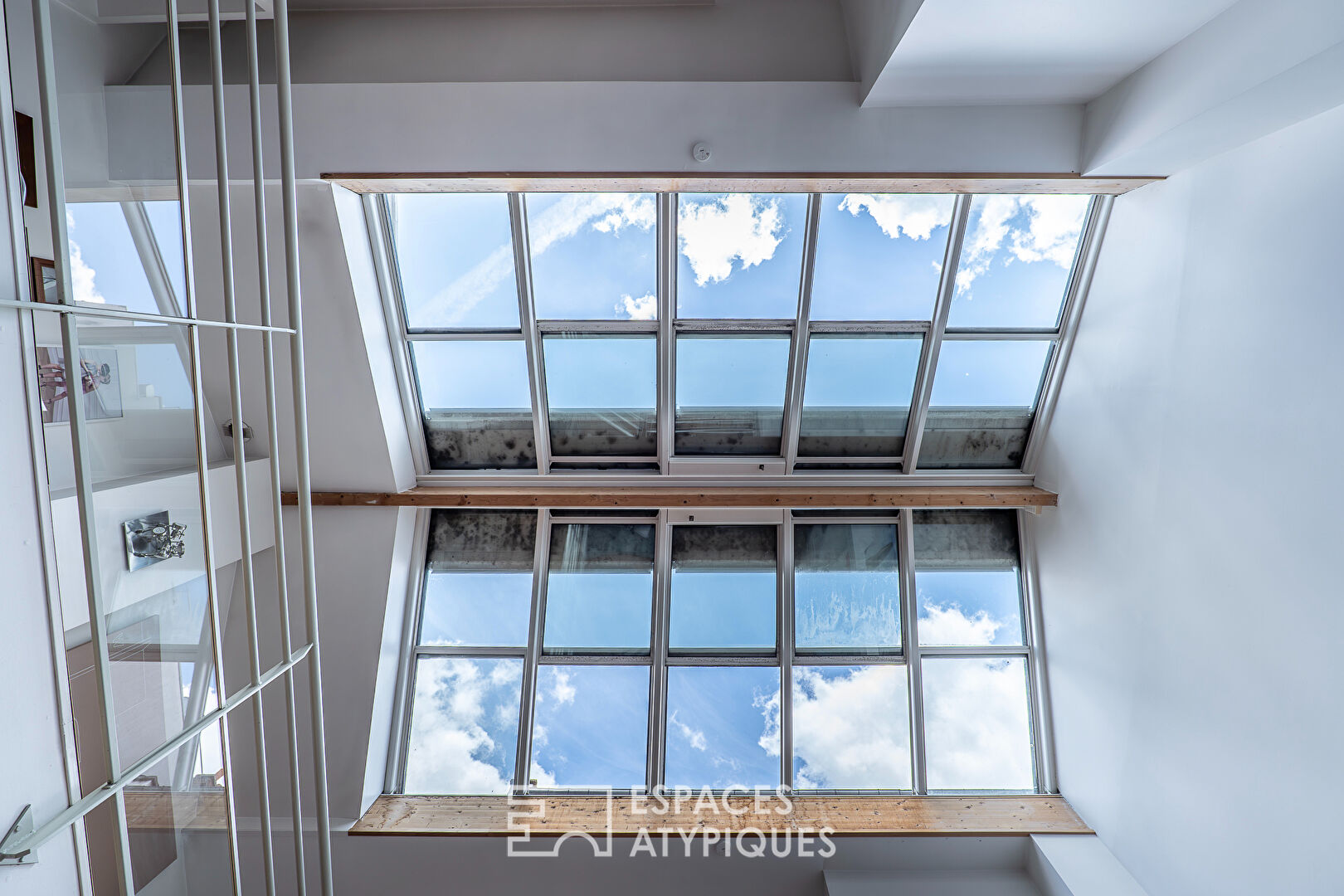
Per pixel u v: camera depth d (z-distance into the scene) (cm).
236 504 413
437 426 490
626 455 505
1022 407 491
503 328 454
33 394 105
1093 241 422
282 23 161
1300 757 286
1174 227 358
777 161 356
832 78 356
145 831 287
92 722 270
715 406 487
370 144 354
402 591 493
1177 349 359
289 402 426
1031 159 359
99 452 279
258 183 157
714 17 359
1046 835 447
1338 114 269
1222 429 329
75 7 236
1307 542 282
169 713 304
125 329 283
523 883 451
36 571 105
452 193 406
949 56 303
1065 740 480
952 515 520
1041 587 505
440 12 361
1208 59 274
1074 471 457
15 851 98
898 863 454
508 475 495
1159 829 380
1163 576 371
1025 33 285
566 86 352
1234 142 311
